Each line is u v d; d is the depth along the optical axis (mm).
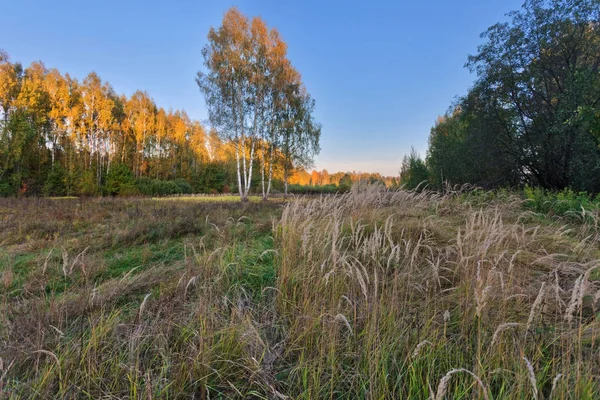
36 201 12219
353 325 1977
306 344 1922
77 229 6512
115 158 30844
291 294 2576
